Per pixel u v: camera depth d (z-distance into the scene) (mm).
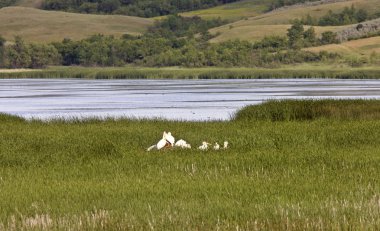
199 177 57438
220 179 56281
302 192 50188
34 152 75312
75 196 50375
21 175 60688
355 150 72438
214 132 93125
